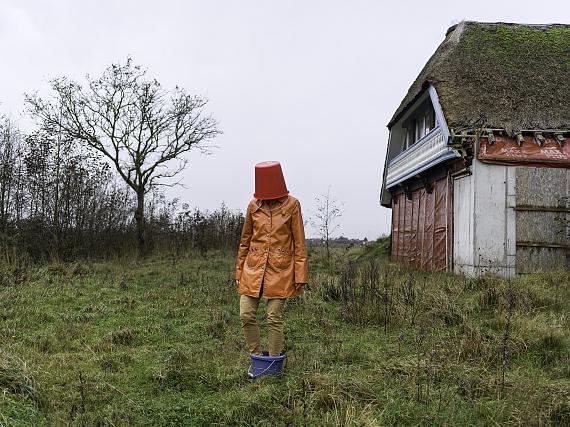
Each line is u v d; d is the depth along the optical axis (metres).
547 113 11.16
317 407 3.94
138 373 4.92
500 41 13.53
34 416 3.78
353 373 4.68
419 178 14.12
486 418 3.76
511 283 7.95
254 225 4.84
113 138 19.48
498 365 4.99
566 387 4.16
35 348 5.62
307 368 4.79
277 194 4.76
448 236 12.14
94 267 13.50
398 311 6.97
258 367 4.57
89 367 5.03
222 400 4.12
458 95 11.73
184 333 6.57
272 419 3.77
